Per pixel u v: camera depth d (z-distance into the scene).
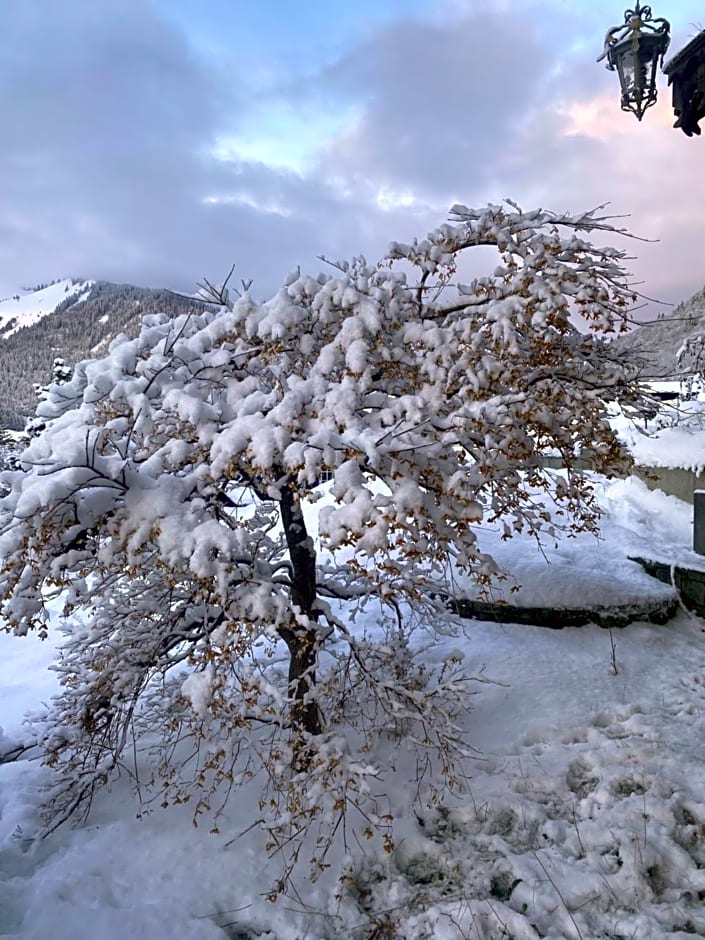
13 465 4.66
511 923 3.49
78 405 5.05
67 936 3.71
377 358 4.31
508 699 5.91
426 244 4.53
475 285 4.57
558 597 7.38
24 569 3.96
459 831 4.39
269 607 3.96
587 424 4.50
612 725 5.34
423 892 3.94
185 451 4.02
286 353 4.55
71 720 5.18
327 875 4.15
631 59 4.39
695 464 10.69
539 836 4.17
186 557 3.61
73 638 5.38
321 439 3.49
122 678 4.80
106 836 4.65
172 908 3.90
